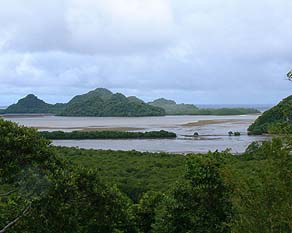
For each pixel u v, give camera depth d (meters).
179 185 14.80
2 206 10.66
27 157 10.14
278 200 8.95
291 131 9.33
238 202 9.99
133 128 132.50
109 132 108.81
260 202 9.23
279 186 8.98
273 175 9.16
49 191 9.95
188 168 14.51
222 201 13.77
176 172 40.53
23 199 10.38
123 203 11.64
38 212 10.00
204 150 74.94
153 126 143.12
